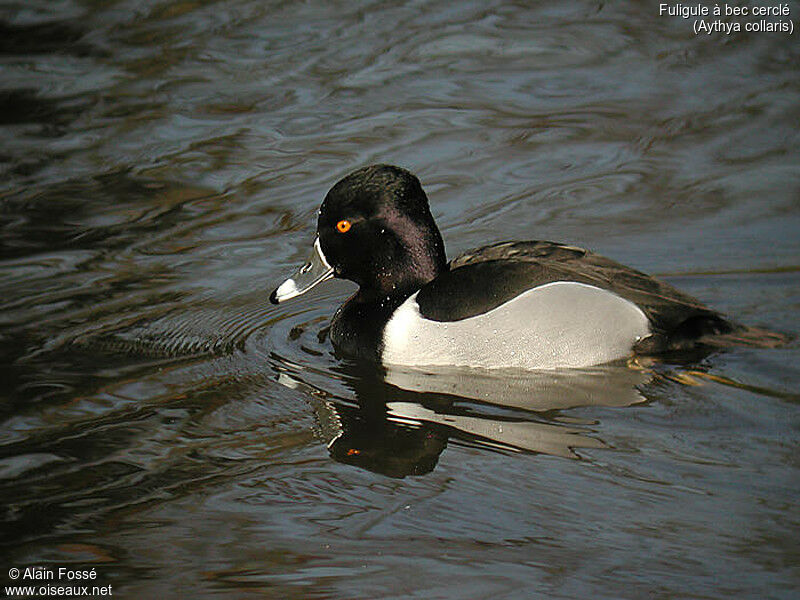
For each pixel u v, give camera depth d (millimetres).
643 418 8945
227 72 16672
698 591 6914
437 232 10531
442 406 9367
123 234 12766
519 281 9836
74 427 9102
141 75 16625
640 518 7656
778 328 10305
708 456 8352
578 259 10070
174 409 9414
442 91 16047
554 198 13367
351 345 10383
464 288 9961
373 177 10367
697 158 14227
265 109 15648
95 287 11617
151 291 11539
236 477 8398
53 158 14477
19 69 16812
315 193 13586
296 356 10383
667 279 11359
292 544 7582
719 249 11992
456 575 7184
